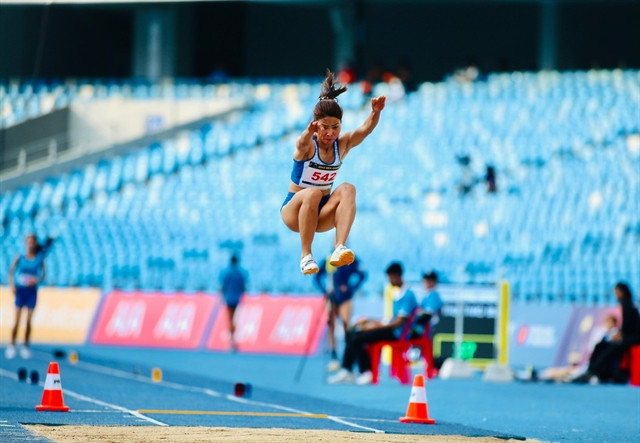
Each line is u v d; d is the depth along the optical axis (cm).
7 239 10144
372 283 9031
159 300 8912
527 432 3441
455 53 15038
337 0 12838
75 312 9050
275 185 10819
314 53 15538
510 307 7612
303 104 12250
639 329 6034
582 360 7038
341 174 10781
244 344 8388
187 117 12112
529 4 14650
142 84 12850
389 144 11219
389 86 12306
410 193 10419
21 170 11269
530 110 11544
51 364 3584
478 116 11569
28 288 6819
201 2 12594
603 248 8994
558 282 8619
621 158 10450
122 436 2822
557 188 10044
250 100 12525
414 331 5775
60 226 10381
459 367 6166
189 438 2820
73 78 14425
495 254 9188
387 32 15238
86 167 11412
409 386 5488
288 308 8412
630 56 14138
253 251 9719
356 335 5606
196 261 9706
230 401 4241
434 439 3011
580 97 11675
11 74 13738
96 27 14675
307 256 2797
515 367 7281
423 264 9169
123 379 5266
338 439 2897
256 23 15600
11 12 13688
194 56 15062
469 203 10038
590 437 3331
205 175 11088
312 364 7081
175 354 7825
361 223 9975
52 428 2967
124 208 10688
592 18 14212
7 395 4138
